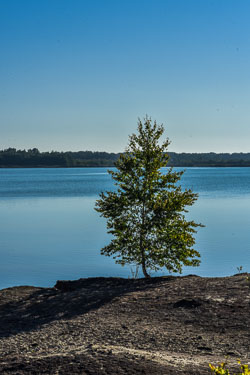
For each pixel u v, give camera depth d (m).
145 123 22.88
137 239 22.73
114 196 22.84
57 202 102.75
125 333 12.05
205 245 45.88
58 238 52.34
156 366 8.34
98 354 9.06
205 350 10.29
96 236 53.56
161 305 14.82
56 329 13.42
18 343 12.34
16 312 16.55
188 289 16.70
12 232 58.12
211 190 136.25
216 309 13.55
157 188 22.67
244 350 10.09
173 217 22.19
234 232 55.22
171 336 11.52
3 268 35.38
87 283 20.69
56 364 8.51
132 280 20.75
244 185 165.00
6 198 116.56
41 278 31.47
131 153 23.02
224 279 17.92
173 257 22.22
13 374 8.20
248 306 13.44
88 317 14.36
